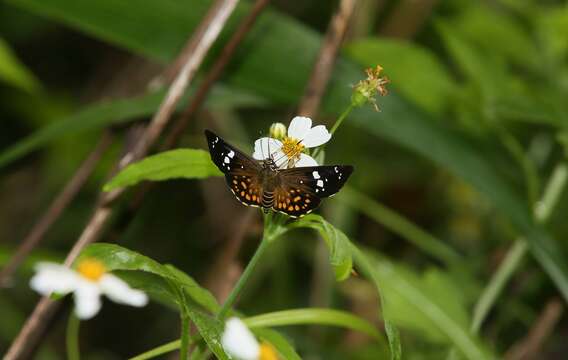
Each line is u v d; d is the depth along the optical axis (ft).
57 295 2.31
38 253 2.80
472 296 3.15
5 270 2.75
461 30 3.39
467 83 3.17
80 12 2.77
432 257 3.84
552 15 3.30
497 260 3.33
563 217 3.29
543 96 3.12
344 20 2.71
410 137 2.81
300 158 2.39
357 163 3.77
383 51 3.02
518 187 3.15
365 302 3.43
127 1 2.77
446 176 3.86
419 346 3.06
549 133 3.27
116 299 2.21
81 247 2.64
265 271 3.50
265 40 2.81
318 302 3.31
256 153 2.40
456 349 2.82
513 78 3.14
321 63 2.71
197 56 2.67
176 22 2.79
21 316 3.49
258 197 2.37
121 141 3.76
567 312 3.39
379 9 3.87
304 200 2.36
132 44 2.78
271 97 2.81
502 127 2.95
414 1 3.64
